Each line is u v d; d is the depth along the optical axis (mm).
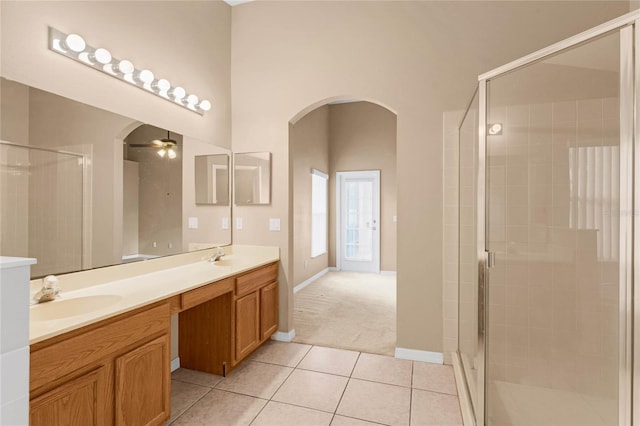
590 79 1391
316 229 5895
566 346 1544
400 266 2672
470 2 2549
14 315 814
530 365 1667
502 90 1742
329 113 6570
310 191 5445
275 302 2959
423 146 2631
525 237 1703
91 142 1841
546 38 2398
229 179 3127
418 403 2029
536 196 1652
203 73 2799
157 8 2334
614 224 1354
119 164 2014
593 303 1468
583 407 1505
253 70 3111
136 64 2158
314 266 5688
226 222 3070
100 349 1361
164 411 1698
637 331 1263
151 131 2277
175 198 2463
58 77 1693
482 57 2520
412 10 2676
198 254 2703
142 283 1940
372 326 3363
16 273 820
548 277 1635
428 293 2607
